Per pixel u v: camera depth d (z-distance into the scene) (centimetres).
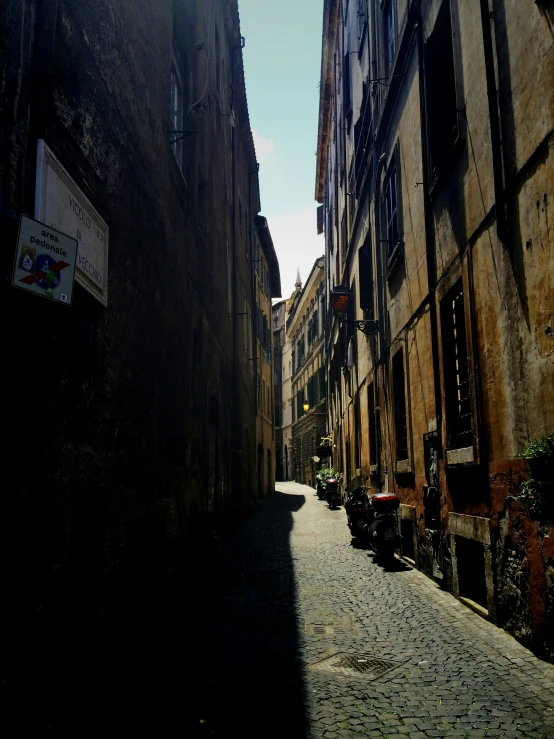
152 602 577
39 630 317
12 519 293
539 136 448
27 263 292
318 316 3297
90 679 389
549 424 442
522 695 392
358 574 836
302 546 1130
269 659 475
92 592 406
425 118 782
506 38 503
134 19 561
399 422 1017
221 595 711
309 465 3828
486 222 564
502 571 531
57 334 355
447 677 430
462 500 645
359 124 1495
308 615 616
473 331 600
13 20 312
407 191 902
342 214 2031
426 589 727
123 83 518
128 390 516
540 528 448
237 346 1675
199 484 922
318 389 3353
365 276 1386
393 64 1002
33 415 319
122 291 506
